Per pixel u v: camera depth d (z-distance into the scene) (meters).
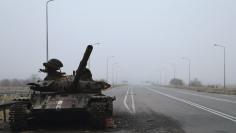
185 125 17.61
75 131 15.88
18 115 15.87
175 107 28.64
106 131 15.80
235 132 15.32
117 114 23.06
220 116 21.69
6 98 34.31
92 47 16.91
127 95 51.84
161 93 60.03
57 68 18.83
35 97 17.27
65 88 17.64
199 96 48.81
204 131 15.60
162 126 17.27
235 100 38.53
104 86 19.23
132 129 16.31
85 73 19.03
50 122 18.50
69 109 16.17
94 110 16.16
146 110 25.97
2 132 15.70
